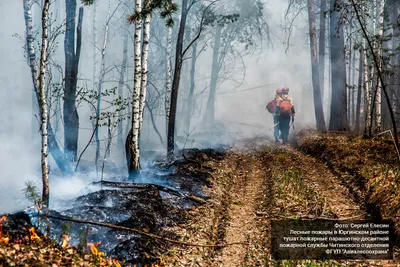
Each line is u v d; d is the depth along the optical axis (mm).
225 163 14312
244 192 11312
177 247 7609
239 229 8664
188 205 9617
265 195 10664
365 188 9938
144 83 11727
